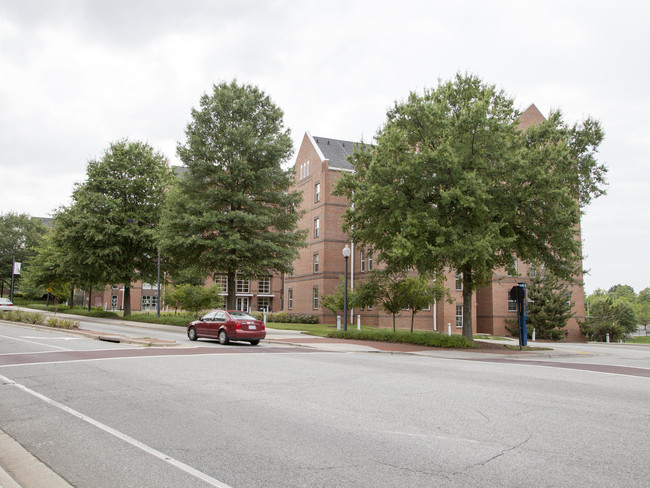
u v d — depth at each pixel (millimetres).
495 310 39844
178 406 7727
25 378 10305
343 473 4824
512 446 5789
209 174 28797
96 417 7031
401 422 6855
